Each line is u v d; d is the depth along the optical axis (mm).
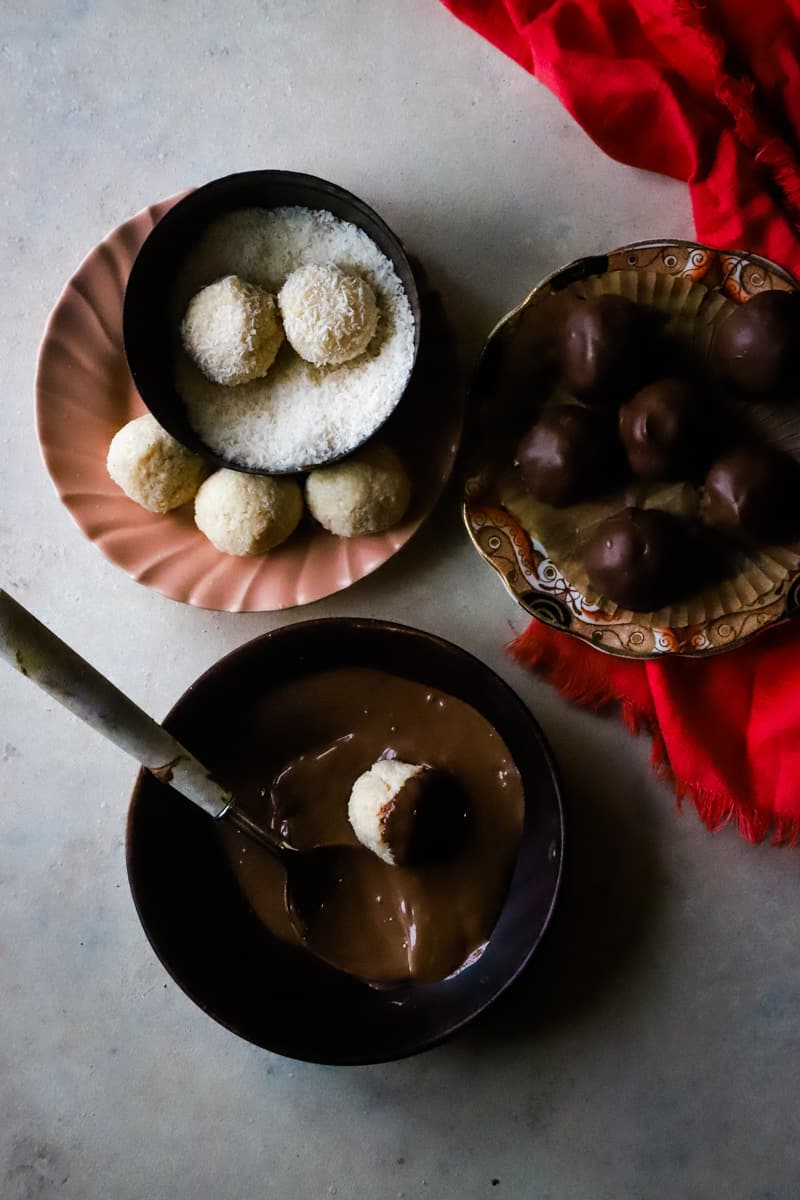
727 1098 596
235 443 585
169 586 592
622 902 603
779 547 577
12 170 623
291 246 589
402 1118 603
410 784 554
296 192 582
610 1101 597
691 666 593
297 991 573
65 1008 615
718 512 566
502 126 614
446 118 614
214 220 587
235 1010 558
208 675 561
